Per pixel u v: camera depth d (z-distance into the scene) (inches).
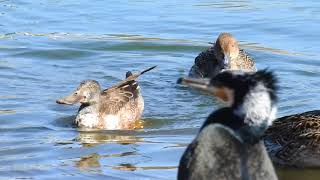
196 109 704.4
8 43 886.4
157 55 868.6
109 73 808.9
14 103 706.8
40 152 581.6
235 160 320.8
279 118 609.6
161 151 579.8
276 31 927.7
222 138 321.7
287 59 838.5
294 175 569.0
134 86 706.8
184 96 737.6
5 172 534.0
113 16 987.9
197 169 322.7
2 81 764.0
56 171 537.3
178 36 915.4
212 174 321.1
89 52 861.8
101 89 718.5
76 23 963.3
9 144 600.4
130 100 693.3
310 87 751.7
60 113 689.6
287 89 743.7
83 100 677.9
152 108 709.3
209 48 863.7
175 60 854.5
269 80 324.2
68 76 791.1
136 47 879.7
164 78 799.1
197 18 979.3
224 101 332.8
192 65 843.4
